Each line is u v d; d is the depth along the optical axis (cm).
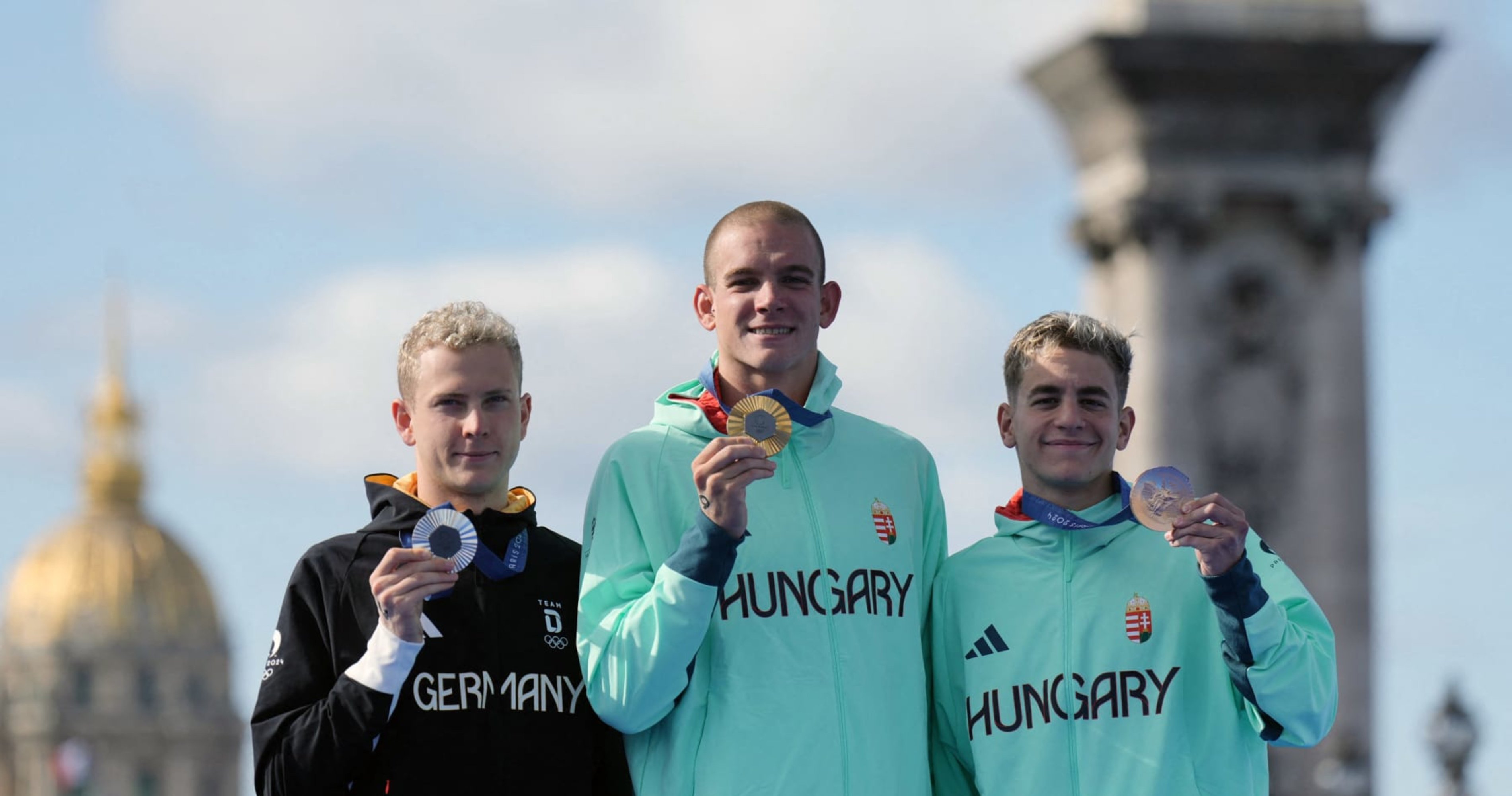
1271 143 7881
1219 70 7712
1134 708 1686
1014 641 1714
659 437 1705
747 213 1700
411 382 1672
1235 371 7862
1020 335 1745
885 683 1664
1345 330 7900
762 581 1666
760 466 1584
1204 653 1698
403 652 1575
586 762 1658
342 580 1652
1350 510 7862
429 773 1620
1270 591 1684
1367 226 7888
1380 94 7831
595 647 1622
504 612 1655
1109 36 7638
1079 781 1681
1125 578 1714
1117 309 7944
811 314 1689
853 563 1680
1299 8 7825
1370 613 7850
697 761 1648
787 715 1639
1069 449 1712
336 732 1572
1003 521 1755
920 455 1762
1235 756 1683
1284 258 7906
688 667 1653
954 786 1770
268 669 1647
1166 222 7806
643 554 1672
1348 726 7744
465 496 1672
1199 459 7788
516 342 1688
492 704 1636
